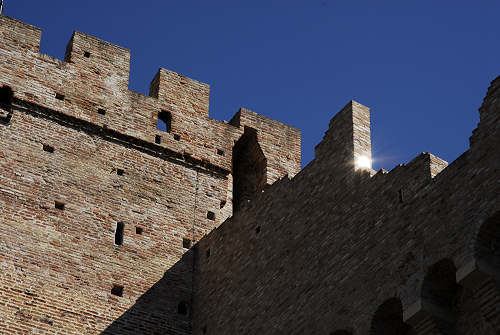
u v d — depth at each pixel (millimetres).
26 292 41625
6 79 46875
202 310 44062
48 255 43031
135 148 48344
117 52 50812
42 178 45000
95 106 48375
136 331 43094
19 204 43750
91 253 44094
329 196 39312
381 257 35125
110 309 43094
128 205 46438
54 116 47094
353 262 36344
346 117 40406
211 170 49781
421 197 34719
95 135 47656
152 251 45656
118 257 44625
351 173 38594
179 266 45812
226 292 42969
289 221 41031
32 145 45719
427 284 32844
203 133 50562
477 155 33250
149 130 49156
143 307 43875
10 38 48188
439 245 32938
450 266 32562
